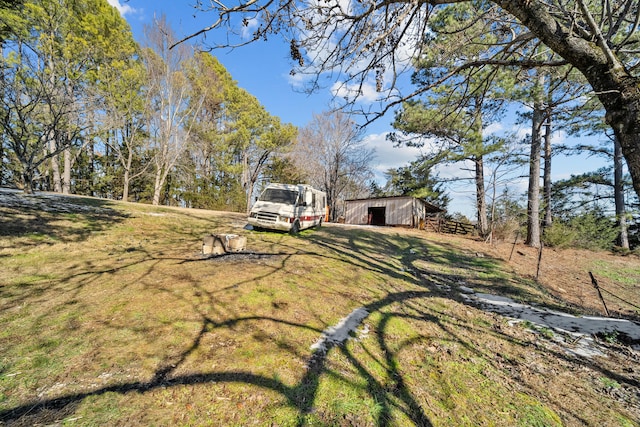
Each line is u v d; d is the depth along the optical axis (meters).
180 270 4.80
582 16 2.59
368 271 6.46
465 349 3.52
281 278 4.96
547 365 3.37
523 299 6.05
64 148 10.69
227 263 5.55
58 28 13.22
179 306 3.42
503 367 3.21
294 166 29.11
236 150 25.94
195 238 7.62
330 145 28.72
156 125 18.25
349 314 3.92
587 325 4.74
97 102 12.38
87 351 2.39
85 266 4.57
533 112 13.34
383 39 2.60
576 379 3.12
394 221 20.67
